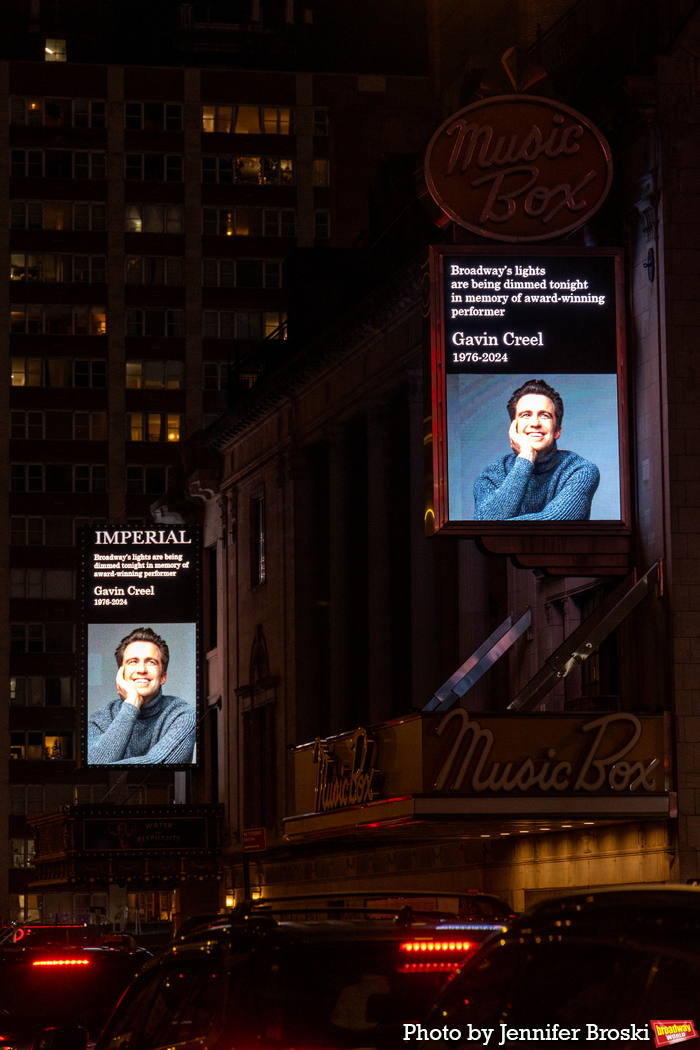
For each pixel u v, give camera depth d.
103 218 91.75
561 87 31.22
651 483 26.84
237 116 92.94
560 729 25.67
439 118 44.06
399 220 41.22
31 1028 15.01
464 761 25.39
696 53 27.39
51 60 99.12
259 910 8.57
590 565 27.06
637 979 4.68
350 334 40.81
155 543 52.84
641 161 27.22
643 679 27.19
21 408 90.06
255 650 50.06
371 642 40.38
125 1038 8.79
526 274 27.02
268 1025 7.46
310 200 92.81
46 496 89.44
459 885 34.88
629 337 27.56
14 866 84.75
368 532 41.09
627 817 25.53
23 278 91.00
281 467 47.94
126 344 90.88
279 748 47.41
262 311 92.00
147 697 52.25
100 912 82.94
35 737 87.00
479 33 40.97
